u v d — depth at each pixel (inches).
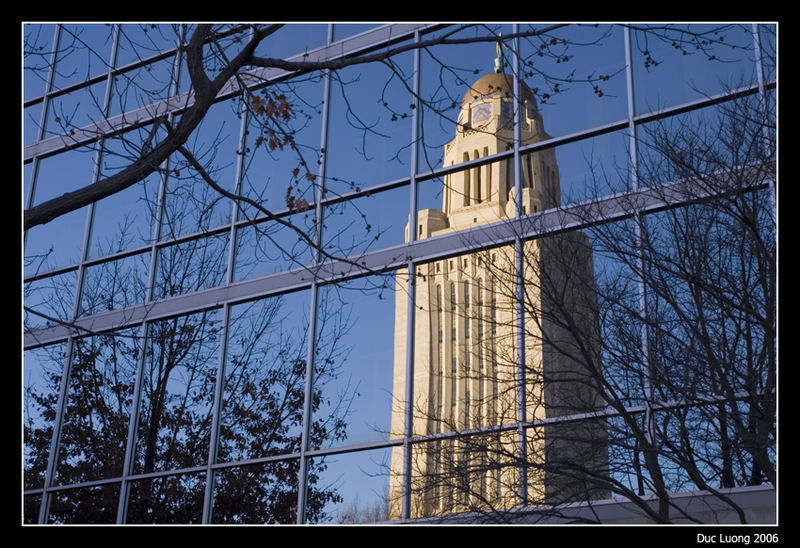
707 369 437.4
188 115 350.0
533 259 520.7
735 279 437.7
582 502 510.9
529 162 631.8
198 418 698.8
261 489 647.1
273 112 419.8
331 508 613.0
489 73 681.0
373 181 697.0
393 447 605.0
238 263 738.8
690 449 448.8
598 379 450.0
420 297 633.0
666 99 595.8
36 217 324.2
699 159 474.6
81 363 775.7
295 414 659.4
